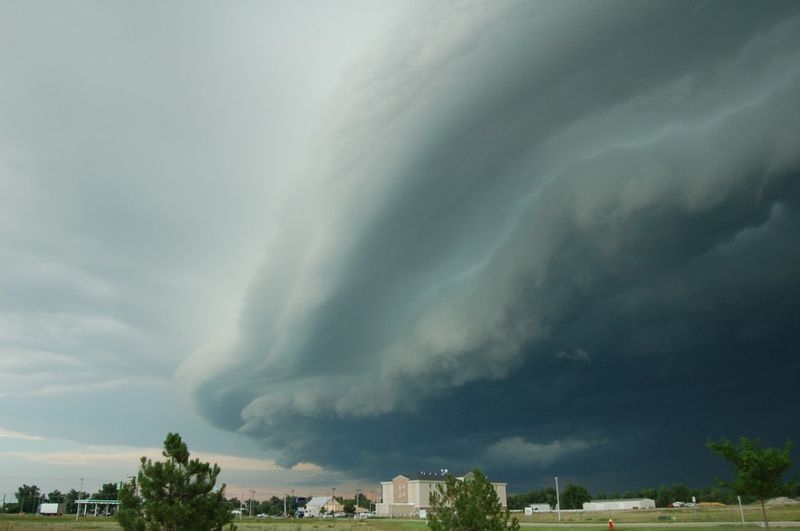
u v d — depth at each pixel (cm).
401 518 14900
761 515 8138
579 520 9650
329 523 10806
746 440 3534
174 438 2361
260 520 12669
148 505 2180
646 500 15775
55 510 16212
